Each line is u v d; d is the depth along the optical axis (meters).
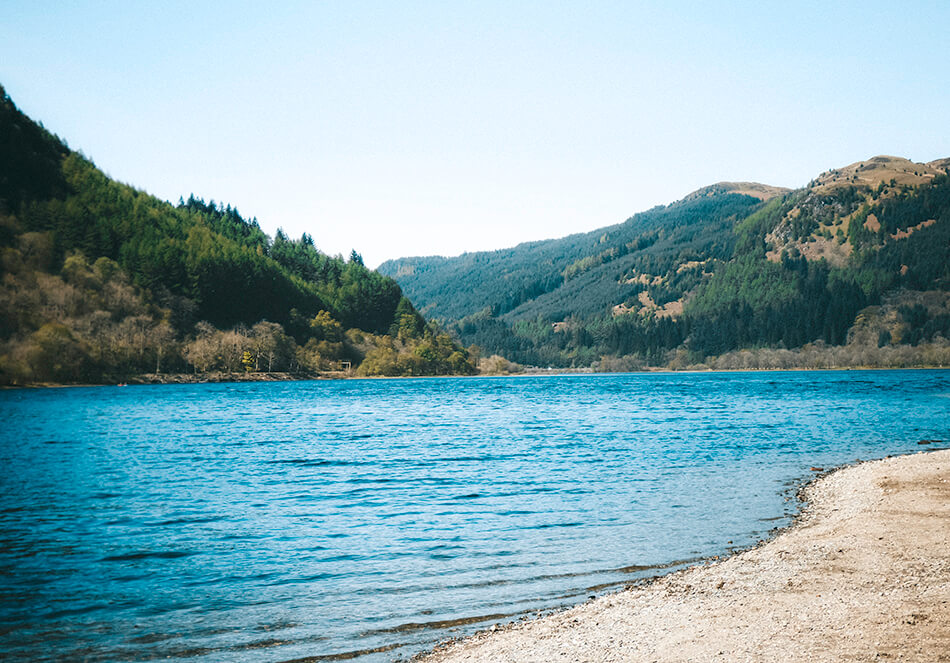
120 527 23.77
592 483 31.77
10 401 111.06
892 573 15.21
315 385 184.62
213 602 15.64
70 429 65.75
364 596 15.94
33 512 26.56
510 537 21.52
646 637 12.30
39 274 175.38
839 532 20.05
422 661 12.04
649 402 103.81
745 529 21.86
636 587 15.93
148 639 13.41
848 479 29.89
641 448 45.66
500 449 46.75
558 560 18.70
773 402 96.69
